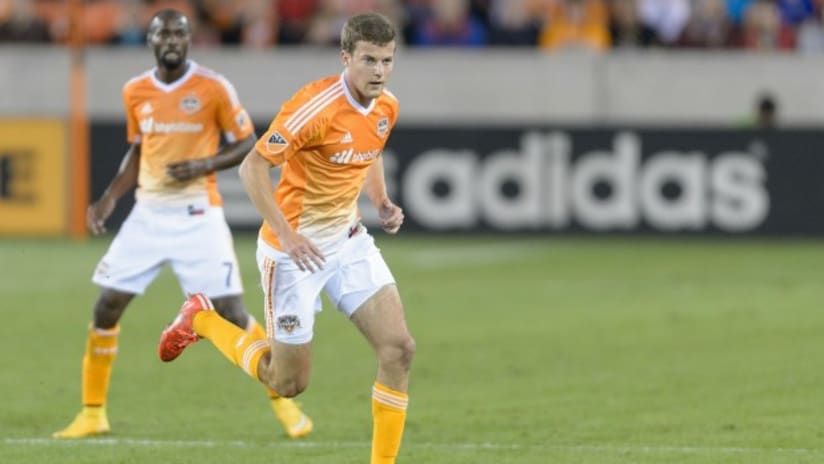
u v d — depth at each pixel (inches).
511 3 3014.3
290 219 985.5
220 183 2549.2
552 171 2596.0
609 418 1244.5
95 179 2578.7
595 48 2984.7
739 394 1342.3
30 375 1455.5
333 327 1769.2
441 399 1338.6
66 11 3004.4
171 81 1208.8
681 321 1790.1
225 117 1210.6
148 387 1396.4
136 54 2827.3
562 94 2913.4
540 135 2593.5
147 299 1974.7
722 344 1622.8
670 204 2598.4
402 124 2593.5
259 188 945.5
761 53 2947.8
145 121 1210.0
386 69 935.0
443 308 1909.4
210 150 1221.7
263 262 997.8
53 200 2576.3
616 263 2332.7
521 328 1750.7
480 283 2124.8
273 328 1001.5
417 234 2608.3
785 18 3117.6
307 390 1387.8
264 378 1024.9
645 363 1513.3
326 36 2940.5
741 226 2605.8
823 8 3154.5
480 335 1702.8
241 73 2839.6
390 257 2381.9
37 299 1955.0
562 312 1870.1
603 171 2596.0
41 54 2824.8
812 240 2608.3
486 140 2593.5
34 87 2824.8
